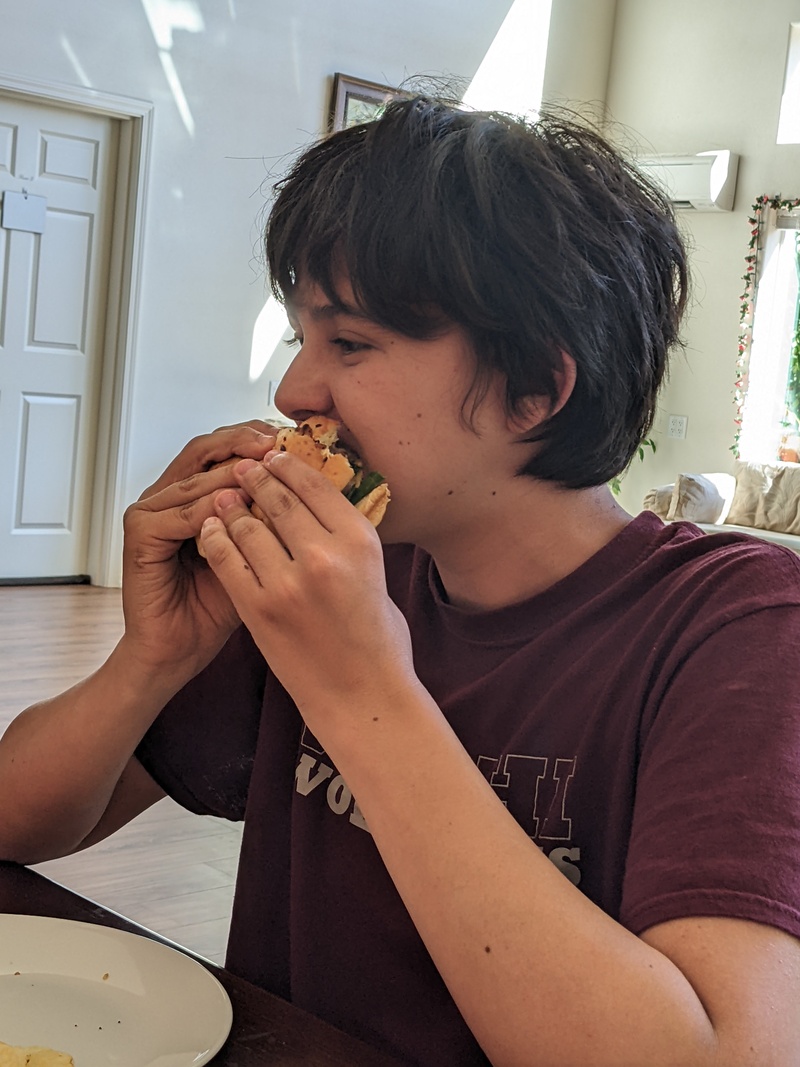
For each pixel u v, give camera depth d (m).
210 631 0.92
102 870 2.62
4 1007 0.67
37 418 5.59
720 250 7.11
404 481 0.78
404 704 0.70
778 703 0.69
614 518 0.88
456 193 0.73
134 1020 0.66
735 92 7.05
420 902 0.65
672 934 0.63
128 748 0.93
